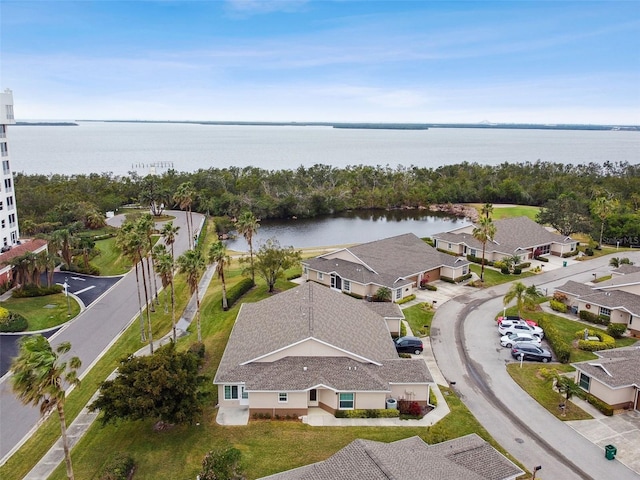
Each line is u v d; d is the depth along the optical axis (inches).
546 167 6899.6
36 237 3058.6
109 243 3380.9
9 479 1102.4
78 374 1583.4
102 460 1168.2
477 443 1079.0
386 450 980.6
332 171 6830.7
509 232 3002.0
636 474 1109.7
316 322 1534.2
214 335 1875.0
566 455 1175.0
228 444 1221.1
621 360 1455.5
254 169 6717.5
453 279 2518.5
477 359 1689.2
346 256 2495.1
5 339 1830.7
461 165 7170.3
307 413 1354.6
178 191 3432.6
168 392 1183.6
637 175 6186.0
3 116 2659.9
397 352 1654.8
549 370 1585.9
